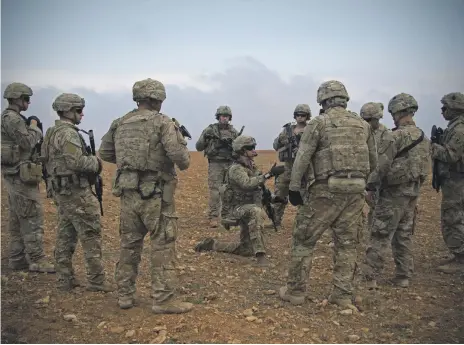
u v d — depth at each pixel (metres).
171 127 4.45
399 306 4.92
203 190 13.13
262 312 4.64
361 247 7.05
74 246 5.27
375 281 5.50
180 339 3.98
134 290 4.73
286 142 8.11
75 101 5.04
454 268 6.07
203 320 4.38
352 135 4.61
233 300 5.02
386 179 5.36
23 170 5.58
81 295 5.05
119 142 4.52
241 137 6.47
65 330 4.19
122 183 4.49
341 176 4.59
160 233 4.50
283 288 5.19
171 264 4.57
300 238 4.88
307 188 4.80
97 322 4.36
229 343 3.90
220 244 6.87
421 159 5.34
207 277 5.80
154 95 4.59
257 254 6.24
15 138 5.53
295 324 4.37
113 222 8.62
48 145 5.00
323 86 4.83
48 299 4.86
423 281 5.74
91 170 4.95
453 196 6.08
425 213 9.47
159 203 4.48
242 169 6.39
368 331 4.29
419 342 4.08
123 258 4.64
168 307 4.52
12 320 4.34
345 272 4.85
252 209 6.30
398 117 5.52
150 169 4.45
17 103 5.60
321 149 4.66
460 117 5.98
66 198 5.01
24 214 5.72
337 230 4.82
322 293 5.29
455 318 4.62
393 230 5.43
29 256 5.82
